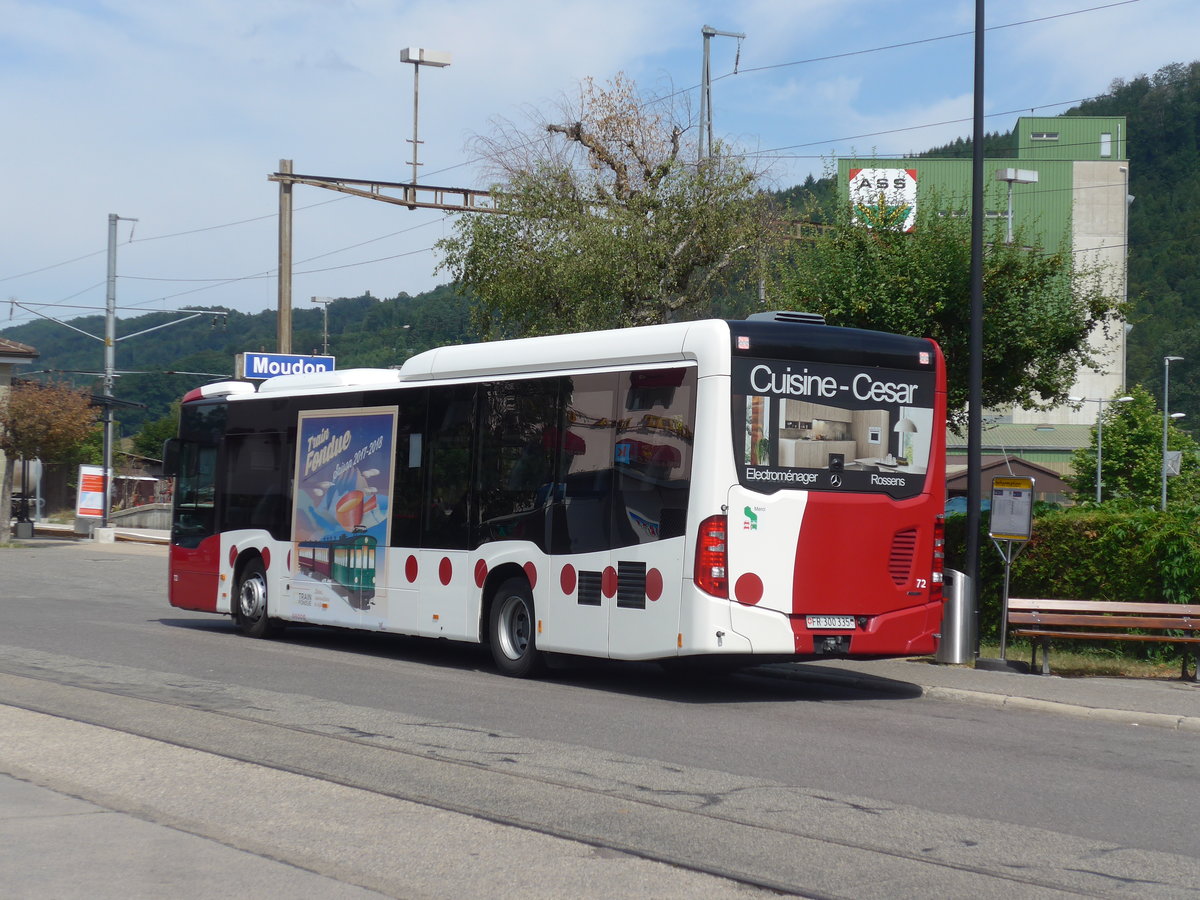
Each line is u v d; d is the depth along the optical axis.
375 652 16.19
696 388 11.94
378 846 6.59
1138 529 14.88
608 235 25.42
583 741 9.82
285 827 6.95
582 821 7.25
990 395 18.94
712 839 6.89
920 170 67.56
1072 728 11.03
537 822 7.21
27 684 12.41
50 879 5.91
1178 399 101.94
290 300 28.56
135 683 12.66
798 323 12.41
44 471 62.53
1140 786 8.58
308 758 8.95
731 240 26.23
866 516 12.38
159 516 54.25
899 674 13.84
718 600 11.69
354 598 15.72
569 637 12.92
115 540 44.66
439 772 8.53
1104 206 80.69
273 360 32.78
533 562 13.38
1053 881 6.23
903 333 17.69
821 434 12.26
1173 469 57.84
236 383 18.30
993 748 9.91
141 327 111.69
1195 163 119.75
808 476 12.15
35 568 32.22
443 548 14.50
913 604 12.67
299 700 11.68
